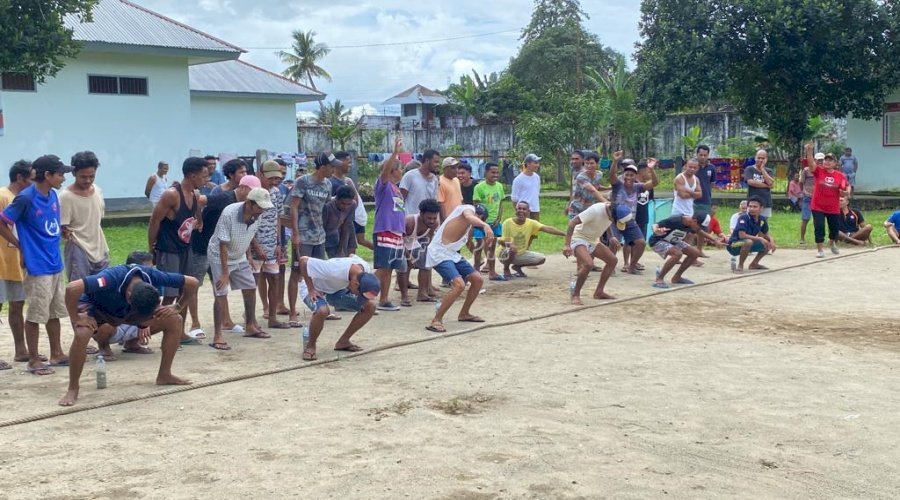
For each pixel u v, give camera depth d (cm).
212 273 814
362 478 475
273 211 905
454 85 5438
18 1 1719
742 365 736
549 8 5831
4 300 738
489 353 784
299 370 727
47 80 2244
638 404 620
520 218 1223
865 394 646
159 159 2488
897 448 527
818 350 791
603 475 481
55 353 746
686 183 1338
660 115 2748
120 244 1691
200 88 2945
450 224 895
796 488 464
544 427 568
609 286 1179
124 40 2325
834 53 2530
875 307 1012
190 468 491
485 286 1194
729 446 530
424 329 895
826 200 1448
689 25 2622
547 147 3412
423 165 1072
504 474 482
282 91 3142
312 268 760
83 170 748
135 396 637
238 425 573
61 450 522
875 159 2814
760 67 2639
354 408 612
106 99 2361
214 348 809
